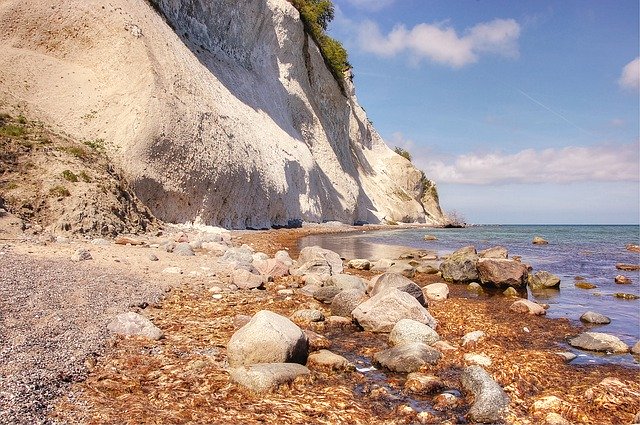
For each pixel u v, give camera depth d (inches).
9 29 1090.1
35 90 1008.2
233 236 1091.3
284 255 751.1
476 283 635.5
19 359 243.6
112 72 1080.2
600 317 448.8
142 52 1101.7
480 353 332.5
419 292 489.4
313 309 438.3
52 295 359.6
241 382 253.8
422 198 3572.8
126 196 867.4
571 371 308.3
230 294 484.7
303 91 2151.8
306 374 273.7
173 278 516.7
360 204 2405.3
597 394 259.1
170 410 218.4
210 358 290.4
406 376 292.4
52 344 272.7
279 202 1515.7
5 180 711.1
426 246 1203.9
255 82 1761.8
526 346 368.5
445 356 320.8
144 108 1010.7
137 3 1254.9
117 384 240.5
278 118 1809.8
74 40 1119.6
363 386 273.9
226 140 1243.2
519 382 281.4
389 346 353.4
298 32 2114.9
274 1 1985.7
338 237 1365.7
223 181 1187.9
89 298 374.3
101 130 987.3
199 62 1416.1
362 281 542.6
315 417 226.5
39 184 727.1
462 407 247.9
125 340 306.7
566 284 670.5
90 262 508.7
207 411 222.4
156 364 273.6
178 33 1432.1
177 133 1055.0
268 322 292.2
